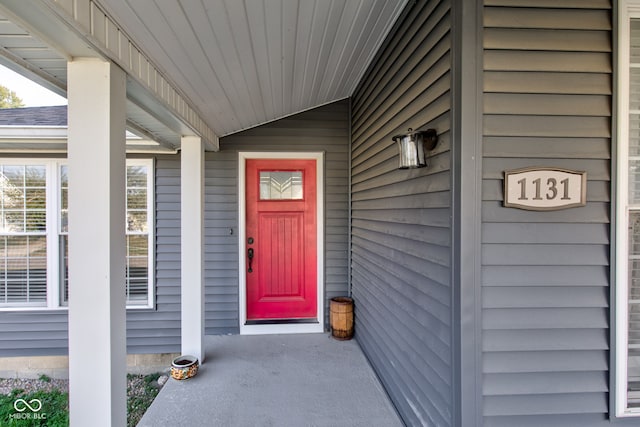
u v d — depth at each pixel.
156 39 1.64
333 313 3.88
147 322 4.22
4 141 3.67
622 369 1.53
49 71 1.66
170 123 2.60
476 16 1.47
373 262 3.06
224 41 1.85
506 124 1.50
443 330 1.67
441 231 1.68
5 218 4.17
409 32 2.09
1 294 4.20
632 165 1.58
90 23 1.28
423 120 1.89
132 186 4.21
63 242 4.22
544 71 1.51
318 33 2.13
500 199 1.50
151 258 4.18
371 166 3.08
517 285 1.51
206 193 4.06
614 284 1.54
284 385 2.84
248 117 3.55
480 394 1.49
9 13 1.11
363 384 2.85
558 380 1.52
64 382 4.31
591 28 1.51
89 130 1.47
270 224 4.18
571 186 1.52
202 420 2.38
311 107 4.06
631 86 1.57
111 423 1.48
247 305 4.16
